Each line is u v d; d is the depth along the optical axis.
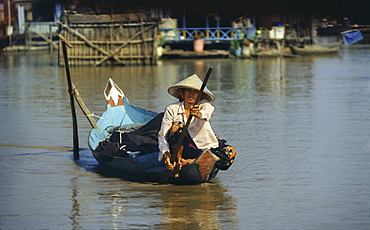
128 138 14.23
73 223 10.15
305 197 11.61
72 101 15.38
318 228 9.80
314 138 17.58
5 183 12.82
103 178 13.31
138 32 51.53
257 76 41.44
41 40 77.06
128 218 10.38
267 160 14.80
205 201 11.39
